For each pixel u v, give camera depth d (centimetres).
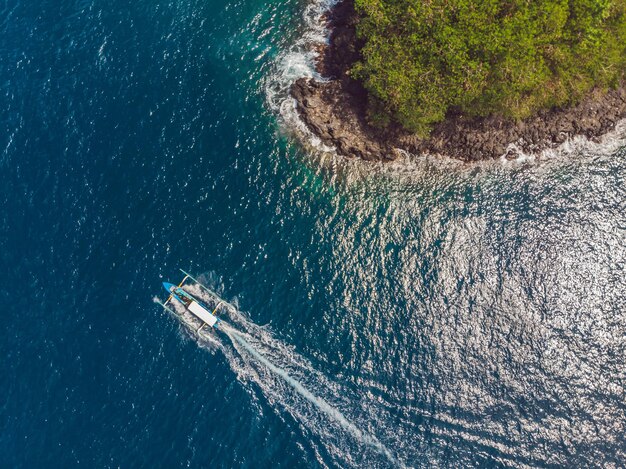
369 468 5822
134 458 5931
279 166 7356
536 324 6288
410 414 6016
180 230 6981
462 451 5828
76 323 6556
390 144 7419
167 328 6512
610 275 6494
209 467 5862
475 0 6775
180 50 8094
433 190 7169
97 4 8475
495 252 6694
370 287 6612
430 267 6669
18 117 7725
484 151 7306
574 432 5797
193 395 6209
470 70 6694
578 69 7025
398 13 7012
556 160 7288
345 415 6084
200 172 7306
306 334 6438
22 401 6241
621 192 6994
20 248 6962
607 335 6197
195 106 7725
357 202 7125
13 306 6675
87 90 7862
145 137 7519
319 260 6788
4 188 7306
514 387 6025
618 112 7431
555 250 6650
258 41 8125
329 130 7475
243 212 7075
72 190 7244
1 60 8150
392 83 6931
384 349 6303
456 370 6144
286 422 6078
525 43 6662
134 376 6294
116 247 6912
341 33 7831
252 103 7756
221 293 6662
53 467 5938
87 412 6150
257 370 6328
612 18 6838
